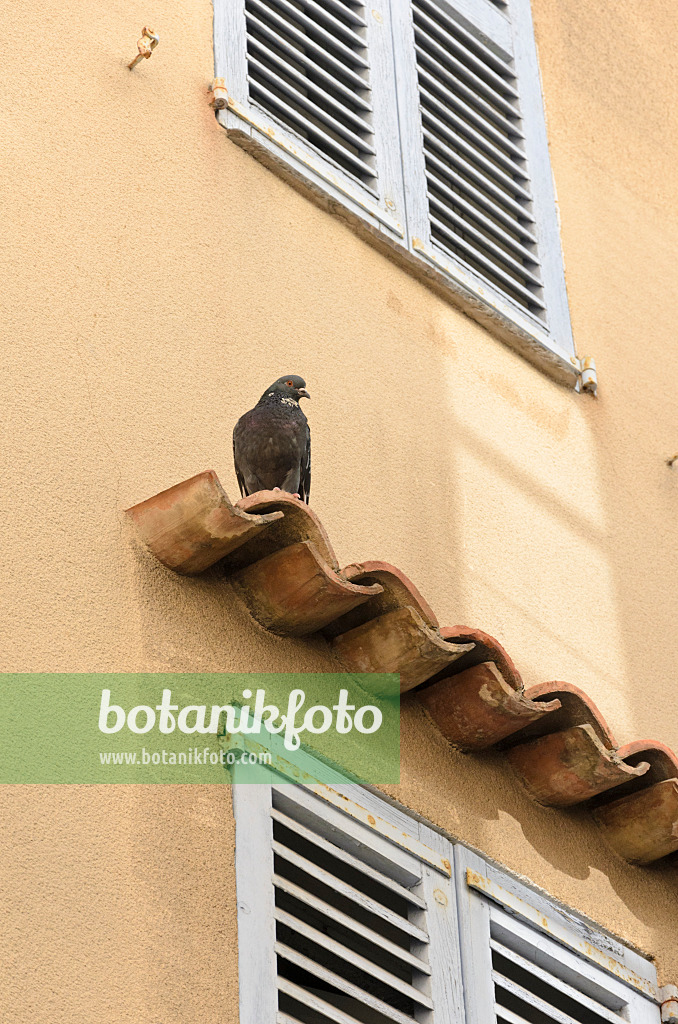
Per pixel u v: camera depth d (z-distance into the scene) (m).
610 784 5.40
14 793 3.99
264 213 6.09
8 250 5.00
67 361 4.93
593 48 8.77
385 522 5.73
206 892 4.20
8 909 3.80
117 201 5.49
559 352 7.03
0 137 5.23
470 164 7.57
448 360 6.51
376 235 6.49
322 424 5.74
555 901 5.27
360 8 7.39
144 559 4.68
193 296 5.54
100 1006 3.81
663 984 5.46
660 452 7.28
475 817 5.18
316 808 4.65
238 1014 4.05
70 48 5.72
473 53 8.00
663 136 8.80
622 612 6.50
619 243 8.00
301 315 5.94
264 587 4.80
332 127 6.70
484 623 5.85
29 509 4.50
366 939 4.54
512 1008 5.24
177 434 5.12
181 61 6.15
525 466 6.53
